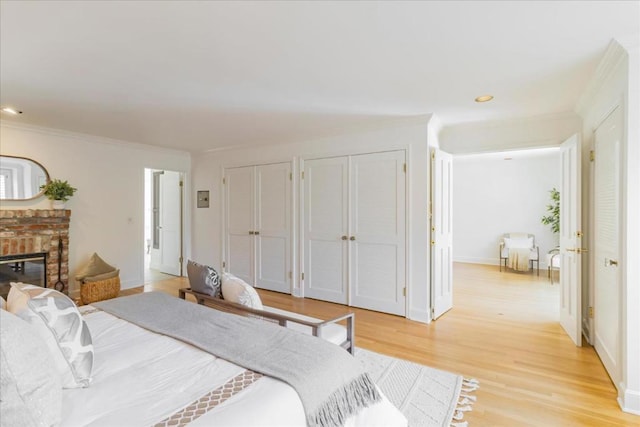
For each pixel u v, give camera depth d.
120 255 4.77
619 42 1.89
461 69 2.30
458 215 7.52
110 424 1.01
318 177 4.25
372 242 3.83
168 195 6.00
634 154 1.92
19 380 0.93
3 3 1.54
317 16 1.67
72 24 1.73
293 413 1.15
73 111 3.24
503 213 7.06
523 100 2.92
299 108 3.17
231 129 3.97
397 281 3.66
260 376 1.29
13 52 2.04
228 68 2.29
